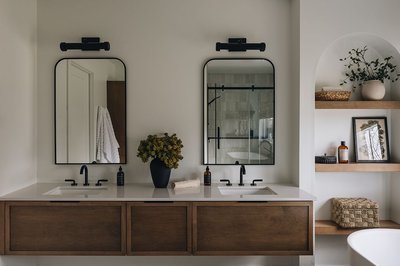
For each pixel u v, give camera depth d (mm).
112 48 3137
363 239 2188
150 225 2588
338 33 2936
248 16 3162
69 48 3023
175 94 3156
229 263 3098
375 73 3135
